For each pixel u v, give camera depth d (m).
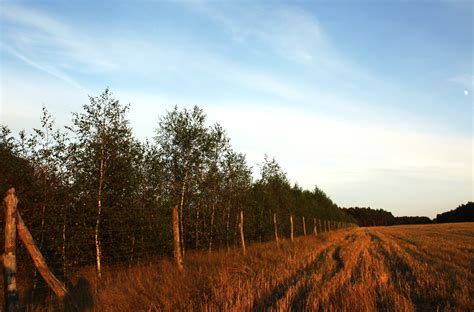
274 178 31.91
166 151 17.59
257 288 10.38
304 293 10.80
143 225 16.92
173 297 9.35
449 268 14.65
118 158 13.27
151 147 17.91
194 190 18.75
